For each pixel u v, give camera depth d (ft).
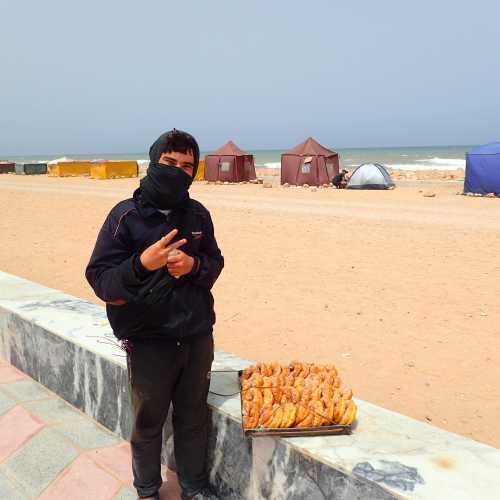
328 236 44.39
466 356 19.21
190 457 9.87
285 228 48.85
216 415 9.90
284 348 20.26
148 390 8.81
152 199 8.30
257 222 52.80
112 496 10.69
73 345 13.74
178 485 10.81
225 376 11.32
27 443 12.57
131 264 7.84
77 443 12.53
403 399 16.06
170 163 8.27
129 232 8.41
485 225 49.01
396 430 8.93
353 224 50.60
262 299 26.94
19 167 182.50
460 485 7.28
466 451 8.21
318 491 8.15
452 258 35.09
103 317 15.64
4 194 92.73
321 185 107.65
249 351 20.01
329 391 9.04
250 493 9.41
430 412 15.30
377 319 23.45
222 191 95.25
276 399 9.12
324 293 27.81
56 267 34.91
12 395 14.88
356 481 7.57
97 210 65.46
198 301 8.77
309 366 10.28
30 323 15.42
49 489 10.99
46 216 61.41
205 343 9.06
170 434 11.30
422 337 21.16
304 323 23.12
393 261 34.81
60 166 159.84
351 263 34.53
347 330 22.15
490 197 80.69
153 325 8.51
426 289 28.02
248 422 8.79
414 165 241.55
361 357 19.29
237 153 119.44
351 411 8.84
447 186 104.99
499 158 80.53
